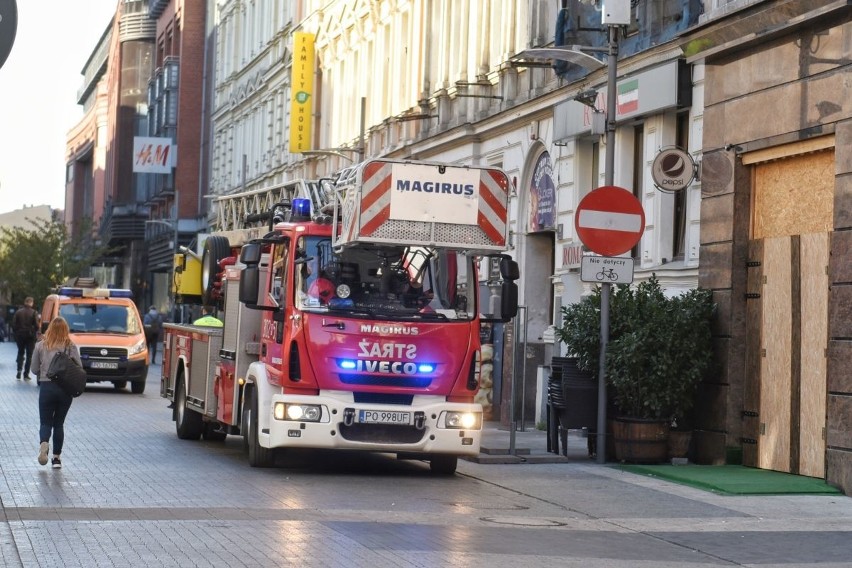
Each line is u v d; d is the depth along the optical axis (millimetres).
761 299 18875
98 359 37344
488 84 32094
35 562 10617
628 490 16719
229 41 71000
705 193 19984
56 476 17000
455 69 34781
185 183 85250
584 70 25688
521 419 26938
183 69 85812
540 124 28922
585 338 19953
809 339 17797
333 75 49094
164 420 27656
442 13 35844
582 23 26031
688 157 20766
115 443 22078
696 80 21547
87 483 16266
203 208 79562
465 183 17609
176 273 27969
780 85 18312
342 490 16156
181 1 87312
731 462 19078
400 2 39719
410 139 37656
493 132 31797
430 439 17594
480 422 17812
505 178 17781
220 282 25016
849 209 16531
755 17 18391
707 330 19359
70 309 38812
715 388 19391
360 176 17234
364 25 44562
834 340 16719
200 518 13273
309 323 17406
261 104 61844
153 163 83000
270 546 11594
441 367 17703
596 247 19250
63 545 11461
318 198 20781
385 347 17531
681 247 22797
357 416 17422
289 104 55844
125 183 104250
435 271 17906
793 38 18016
